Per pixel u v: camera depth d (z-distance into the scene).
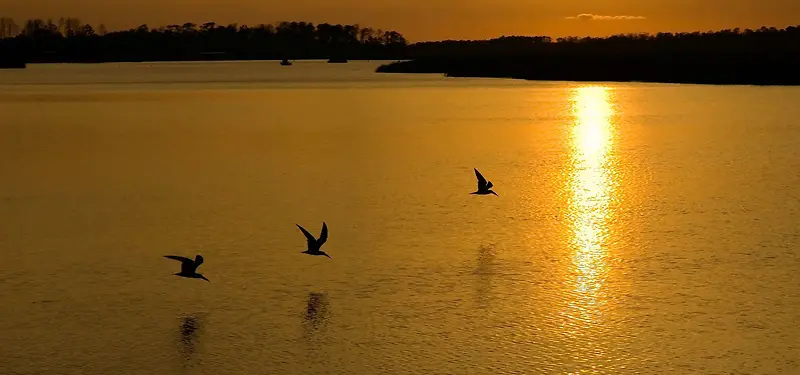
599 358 21.78
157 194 41.25
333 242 32.03
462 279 27.66
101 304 25.48
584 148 57.97
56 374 21.05
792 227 34.09
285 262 29.45
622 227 34.38
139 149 57.38
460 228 34.25
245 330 23.61
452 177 46.00
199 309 25.11
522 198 40.19
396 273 28.28
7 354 22.08
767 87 120.50
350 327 23.73
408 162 51.50
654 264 29.17
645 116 81.25
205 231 33.75
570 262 29.50
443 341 22.84
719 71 145.25
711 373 20.88
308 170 48.28
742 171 47.75
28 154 55.09
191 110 90.50
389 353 22.19
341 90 128.25
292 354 22.14
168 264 29.30
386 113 86.69
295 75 198.00
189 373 21.16
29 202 39.62
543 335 23.17
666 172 47.56
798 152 54.75
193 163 51.00
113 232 33.69
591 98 106.81
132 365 21.55
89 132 68.12
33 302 25.64
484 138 63.94
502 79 164.75
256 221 35.41
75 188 43.03
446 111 89.06
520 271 28.50
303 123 75.69
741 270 28.41
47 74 199.62
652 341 22.69
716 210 37.44
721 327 23.53
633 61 175.12
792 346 22.22
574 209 37.72
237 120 78.69
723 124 72.56
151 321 24.22
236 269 28.69
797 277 27.55
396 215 36.56
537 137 64.56
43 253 30.73
